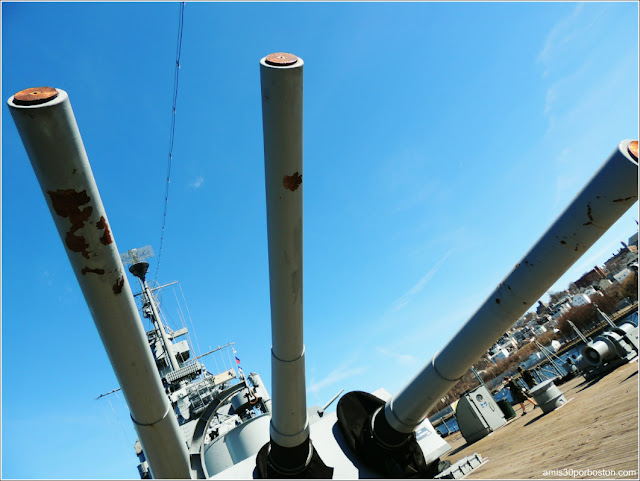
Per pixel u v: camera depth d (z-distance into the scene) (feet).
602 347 33.83
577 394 31.32
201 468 17.39
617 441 14.15
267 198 9.43
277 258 10.20
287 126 8.21
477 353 13.74
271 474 15.52
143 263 52.80
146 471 40.98
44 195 7.57
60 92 7.19
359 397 18.06
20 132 6.86
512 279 12.23
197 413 37.81
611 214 10.10
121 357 9.84
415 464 16.46
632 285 200.44
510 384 38.96
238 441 23.25
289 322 11.55
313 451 15.75
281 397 13.48
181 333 52.24
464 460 21.79
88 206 7.82
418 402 15.11
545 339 290.35
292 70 7.61
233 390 19.79
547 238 11.30
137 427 11.46
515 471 16.39
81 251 8.24
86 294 8.91
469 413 38.91
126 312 9.37
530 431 25.45
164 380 44.55
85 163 7.63
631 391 20.94
